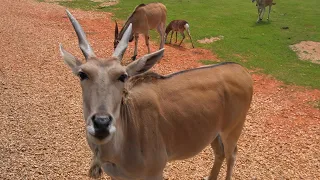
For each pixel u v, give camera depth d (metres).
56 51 5.97
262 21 8.80
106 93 1.72
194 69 2.45
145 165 2.11
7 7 8.66
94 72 1.74
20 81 4.75
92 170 1.92
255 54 6.73
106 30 7.55
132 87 2.15
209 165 3.24
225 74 2.51
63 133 3.61
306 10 9.98
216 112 2.40
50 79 4.91
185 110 2.26
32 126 3.70
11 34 6.63
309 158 3.52
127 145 2.04
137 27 5.95
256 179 3.11
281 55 6.76
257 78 5.67
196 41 7.30
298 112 4.57
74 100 4.35
